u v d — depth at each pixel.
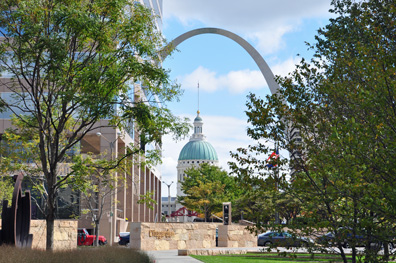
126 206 76.19
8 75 58.44
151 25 23.52
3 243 19.53
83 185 25.81
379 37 12.76
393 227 10.69
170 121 23.72
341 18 14.64
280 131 11.77
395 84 9.99
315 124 11.96
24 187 54.69
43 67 22.06
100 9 21.72
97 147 69.50
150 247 40.25
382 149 9.77
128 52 22.42
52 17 21.06
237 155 11.88
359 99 10.76
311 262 25.67
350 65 11.68
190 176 117.88
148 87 24.41
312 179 11.52
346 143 9.95
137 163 26.03
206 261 26.61
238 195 100.88
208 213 106.94
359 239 11.23
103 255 17.41
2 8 21.45
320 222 10.73
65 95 21.22
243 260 27.73
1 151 30.23
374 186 9.80
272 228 11.78
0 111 24.06
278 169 11.70
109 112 22.16
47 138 24.00
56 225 34.94
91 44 24.45
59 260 15.34
